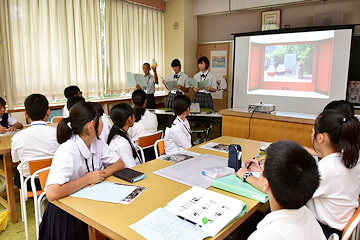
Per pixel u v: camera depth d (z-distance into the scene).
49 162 1.79
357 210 1.18
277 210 0.82
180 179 1.46
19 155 2.02
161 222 1.01
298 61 4.62
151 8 5.62
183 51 5.71
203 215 1.05
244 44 5.04
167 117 4.35
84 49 4.47
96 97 4.78
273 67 4.85
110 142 1.83
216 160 1.78
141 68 5.54
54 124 3.13
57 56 4.12
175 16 5.72
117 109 1.83
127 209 1.14
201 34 5.99
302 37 4.55
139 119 2.82
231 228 1.01
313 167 0.80
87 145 1.46
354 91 4.41
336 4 4.43
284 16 4.92
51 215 1.41
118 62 5.06
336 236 1.00
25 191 1.79
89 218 1.07
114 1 4.87
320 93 4.48
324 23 4.47
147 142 2.36
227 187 1.31
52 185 1.23
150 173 1.55
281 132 2.89
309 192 0.76
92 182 1.37
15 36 3.67
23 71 3.79
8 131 2.67
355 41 4.34
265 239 0.76
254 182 1.29
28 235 2.12
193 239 0.90
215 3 5.45
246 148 2.12
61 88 4.23
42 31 3.94
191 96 5.90
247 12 5.32
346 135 1.19
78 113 1.39
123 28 5.10
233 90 5.26
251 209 1.14
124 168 1.58
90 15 4.52
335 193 1.22
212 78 4.80
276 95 4.86
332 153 1.27
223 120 3.34
